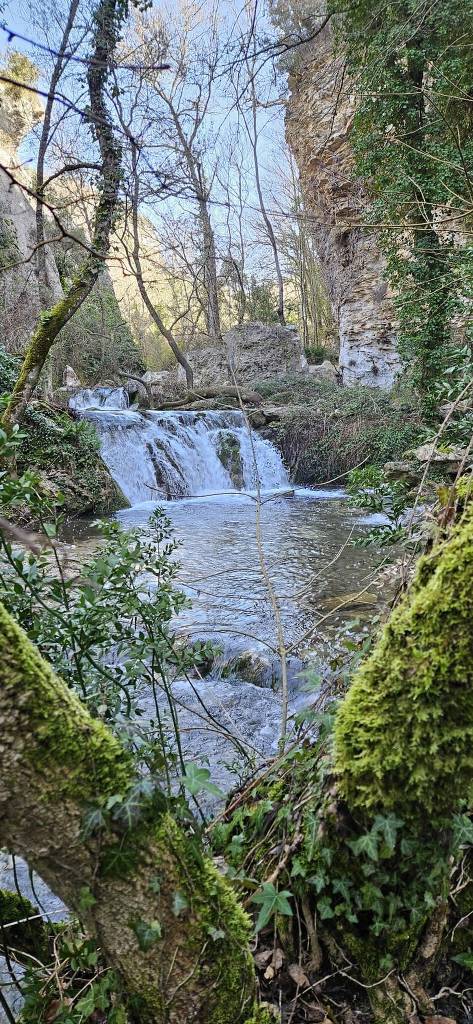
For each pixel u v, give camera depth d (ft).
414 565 4.68
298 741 4.83
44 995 3.96
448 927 3.98
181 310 54.39
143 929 2.89
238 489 44.47
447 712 3.13
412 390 36.22
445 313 26.25
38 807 2.58
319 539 25.54
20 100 50.31
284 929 3.96
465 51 24.66
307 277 78.43
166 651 6.29
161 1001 3.09
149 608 6.03
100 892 2.82
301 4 25.91
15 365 32.24
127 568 5.57
